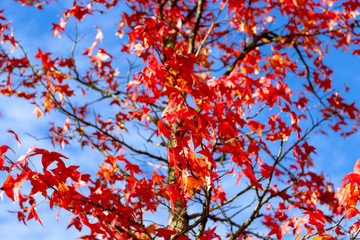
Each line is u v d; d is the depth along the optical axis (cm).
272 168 342
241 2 491
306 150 361
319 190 467
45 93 548
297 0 500
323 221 270
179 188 295
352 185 251
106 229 268
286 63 352
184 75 268
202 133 249
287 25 548
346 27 553
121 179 327
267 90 298
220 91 273
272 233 287
